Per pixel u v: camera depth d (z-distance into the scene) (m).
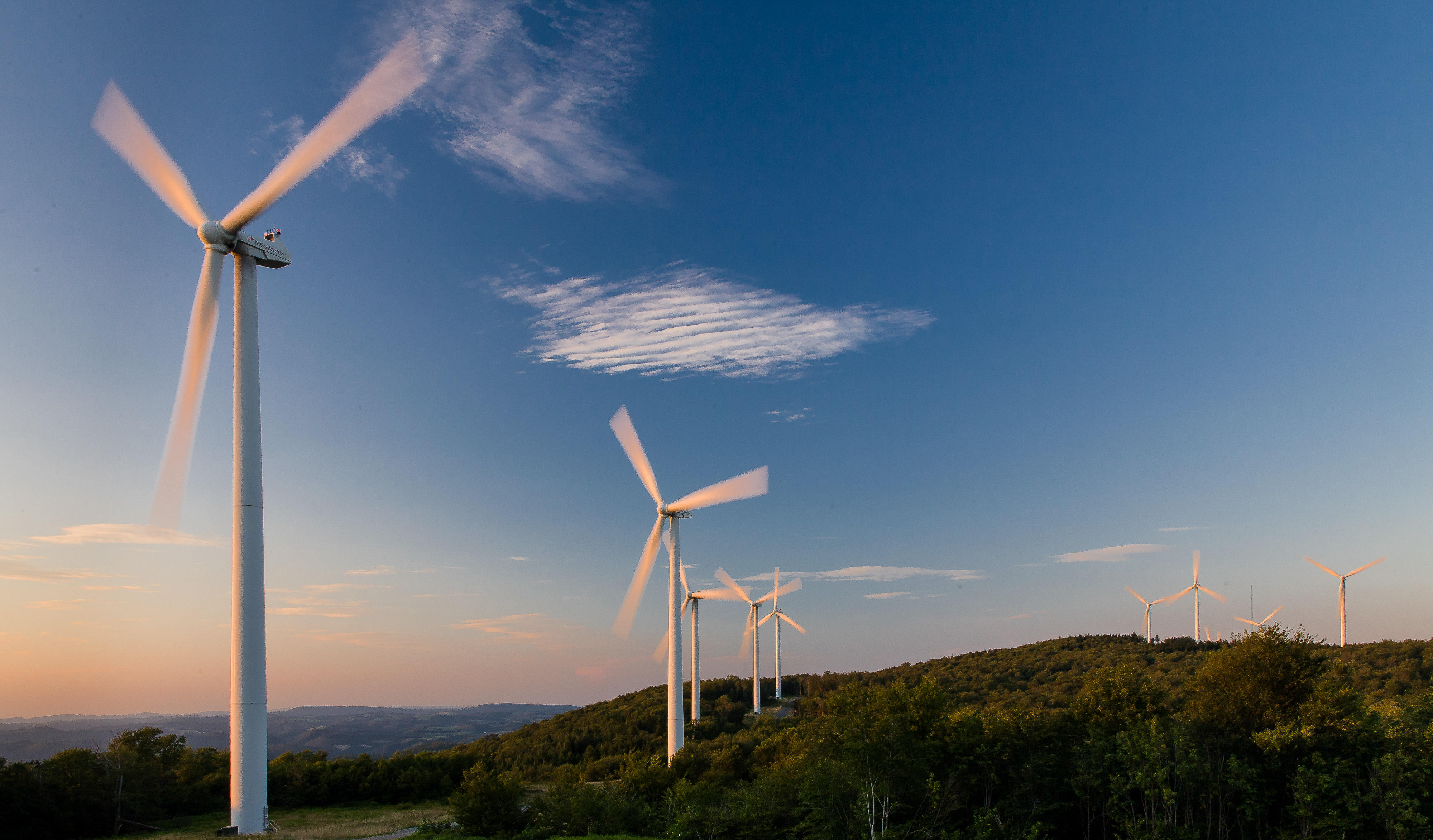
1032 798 52.00
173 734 87.75
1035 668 171.62
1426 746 51.50
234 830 47.16
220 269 48.16
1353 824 45.84
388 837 59.19
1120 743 52.56
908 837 48.19
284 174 48.59
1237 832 50.31
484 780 60.56
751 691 196.50
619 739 133.88
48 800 62.09
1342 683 56.62
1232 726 55.06
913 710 57.47
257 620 49.16
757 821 56.06
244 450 50.03
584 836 58.00
